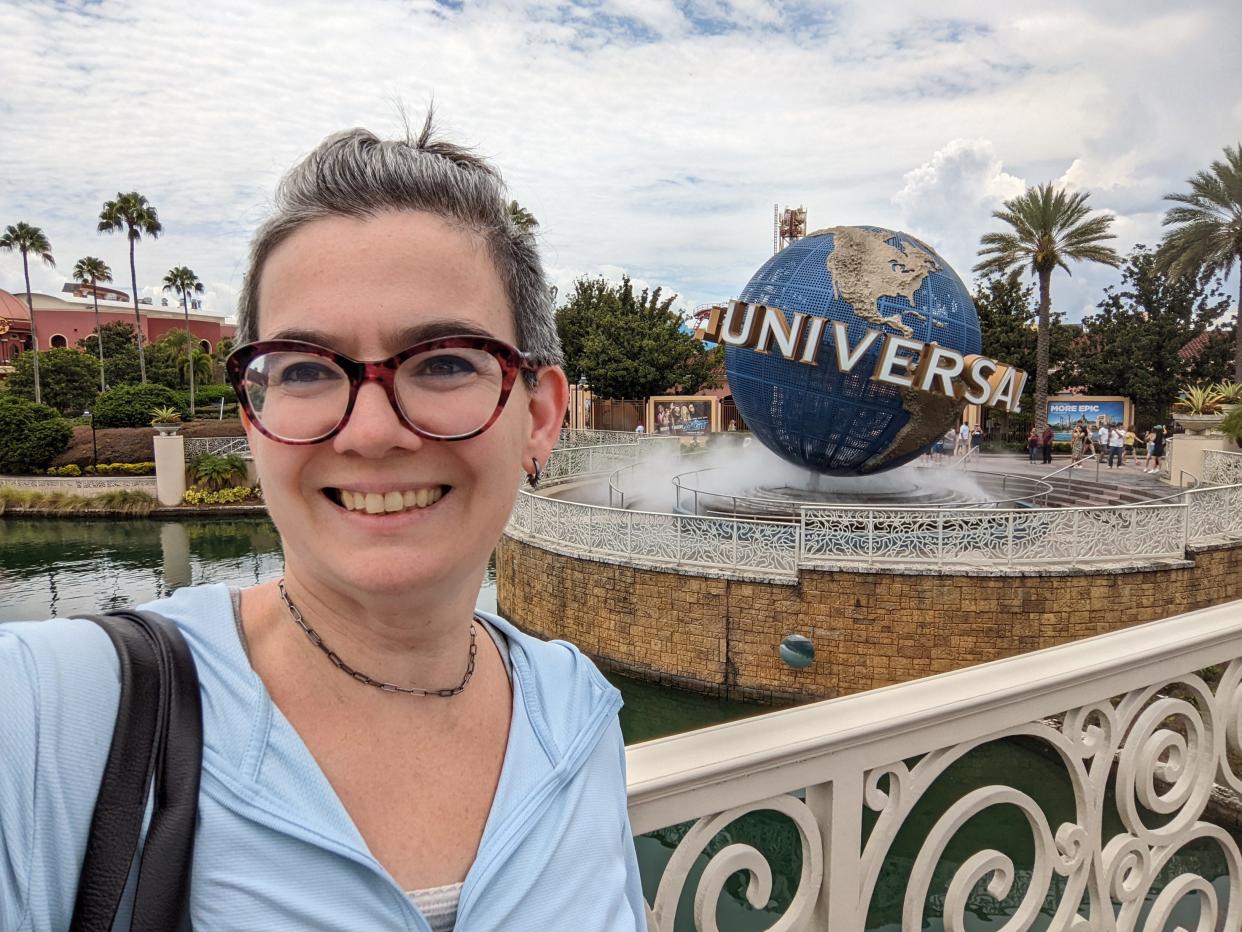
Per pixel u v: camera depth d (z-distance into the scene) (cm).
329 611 99
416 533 95
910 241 1297
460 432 95
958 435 2809
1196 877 223
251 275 102
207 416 4659
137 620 95
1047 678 176
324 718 97
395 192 98
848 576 1053
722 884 144
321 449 93
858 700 162
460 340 94
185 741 85
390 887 87
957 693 166
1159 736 205
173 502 3030
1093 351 3547
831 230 1319
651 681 1155
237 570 2212
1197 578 1088
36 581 2112
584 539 1248
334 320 92
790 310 1274
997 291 3566
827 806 156
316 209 96
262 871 83
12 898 74
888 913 602
